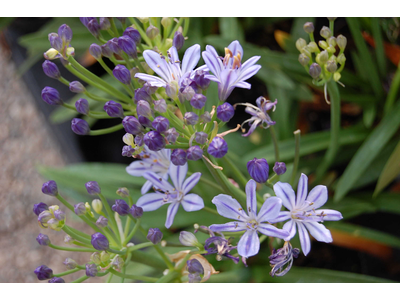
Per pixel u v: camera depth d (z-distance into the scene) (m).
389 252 0.47
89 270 0.33
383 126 0.43
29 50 0.60
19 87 0.88
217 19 0.57
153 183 0.35
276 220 0.32
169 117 0.32
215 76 0.32
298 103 0.51
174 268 0.36
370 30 0.47
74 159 0.59
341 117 0.55
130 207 0.36
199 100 0.31
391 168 0.39
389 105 0.45
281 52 0.56
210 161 0.32
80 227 0.73
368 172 0.46
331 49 0.36
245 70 0.33
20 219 0.78
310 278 0.41
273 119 0.48
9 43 0.63
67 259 0.34
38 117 0.85
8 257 0.75
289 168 0.46
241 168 0.46
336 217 0.32
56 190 0.34
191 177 0.35
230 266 0.45
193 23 0.52
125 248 0.35
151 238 0.34
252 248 0.31
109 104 0.34
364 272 0.47
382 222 0.48
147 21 0.36
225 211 0.32
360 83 0.48
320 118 0.56
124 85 0.34
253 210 0.32
